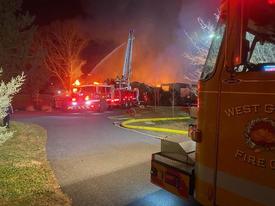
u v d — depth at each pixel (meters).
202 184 2.89
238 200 2.48
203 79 2.93
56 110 23.55
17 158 6.70
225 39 2.60
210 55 2.94
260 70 2.37
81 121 15.04
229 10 2.51
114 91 23.55
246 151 2.41
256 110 2.33
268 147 2.24
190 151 3.68
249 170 2.39
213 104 2.74
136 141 9.41
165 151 3.94
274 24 2.54
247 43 2.48
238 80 2.48
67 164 6.45
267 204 2.25
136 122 14.60
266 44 2.82
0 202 4.14
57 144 8.69
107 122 14.77
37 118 16.36
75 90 22.86
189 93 25.48
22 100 24.86
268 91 2.25
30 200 4.27
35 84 24.59
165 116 17.69
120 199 4.52
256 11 2.44
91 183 5.22
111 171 5.97
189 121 14.80
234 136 2.51
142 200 4.49
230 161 2.55
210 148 2.77
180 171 3.24
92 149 8.06
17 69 18.05
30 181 5.09
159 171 3.57
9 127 10.98
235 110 2.51
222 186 2.63
